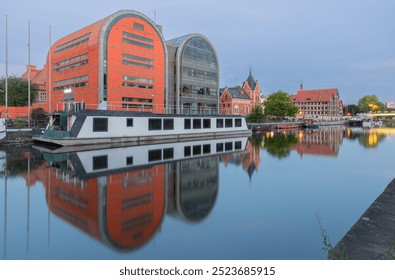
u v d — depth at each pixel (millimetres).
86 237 9031
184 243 8828
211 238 9250
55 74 66688
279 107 95062
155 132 40844
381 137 56469
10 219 10391
